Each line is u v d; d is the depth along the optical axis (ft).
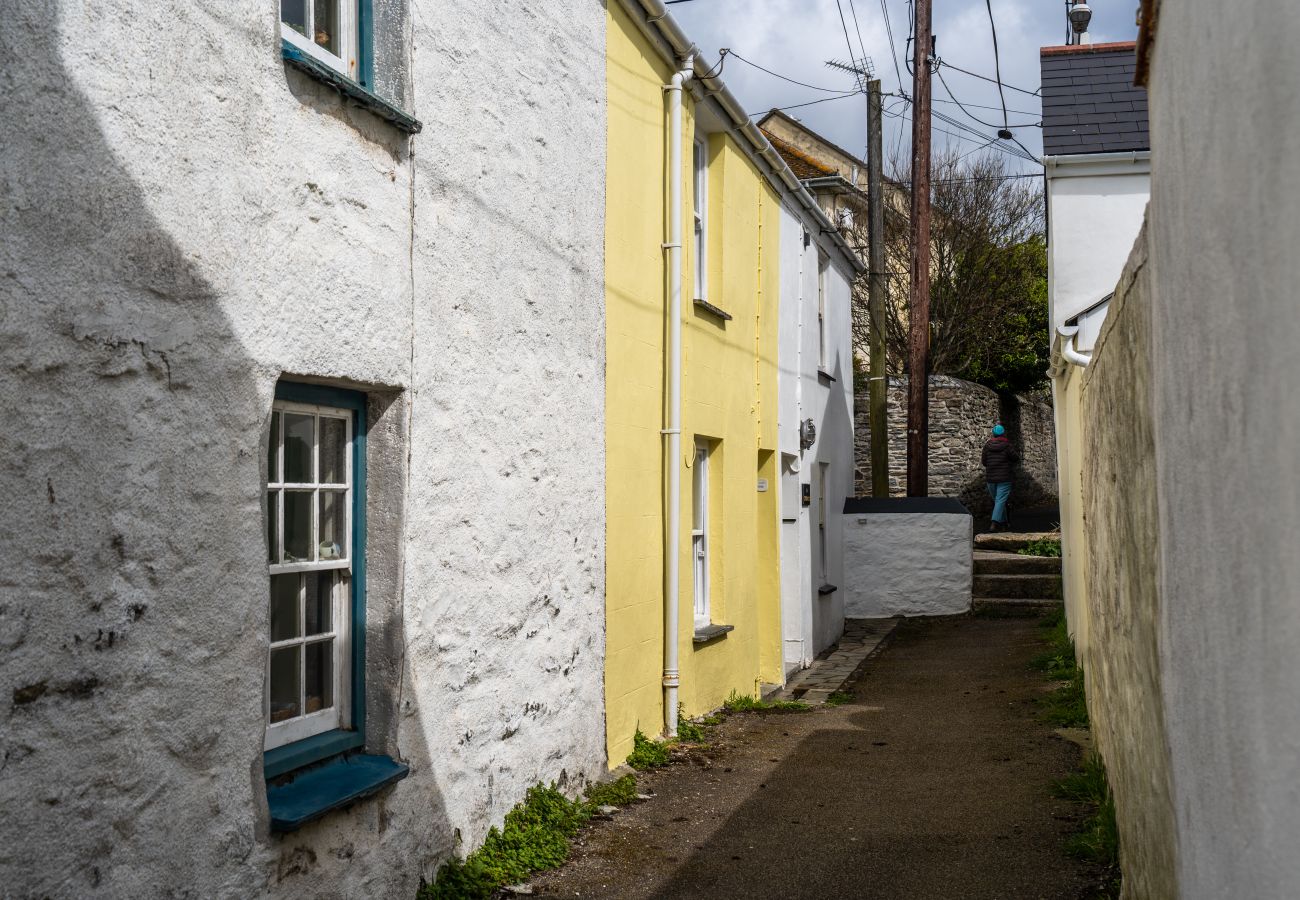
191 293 13.01
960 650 47.39
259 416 14.10
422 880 17.52
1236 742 8.19
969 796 24.38
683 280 31.91
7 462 10.72
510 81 21.02
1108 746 21.25
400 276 17.17
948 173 91.61
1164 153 11.16
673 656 29.81
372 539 17.20
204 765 13.09
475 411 19.48
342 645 17.02
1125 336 15.80
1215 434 8.67
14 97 10.79
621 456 26.94
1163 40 11.07
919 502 59.11
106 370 11.84
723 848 21.15
